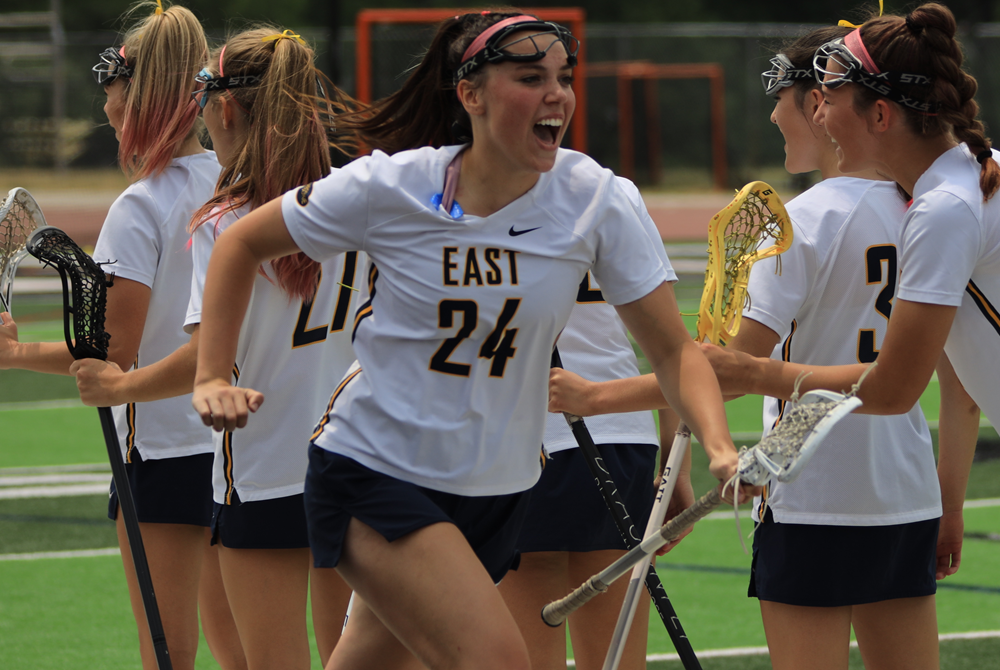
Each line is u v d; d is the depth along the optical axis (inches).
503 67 377.1
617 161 4210.1
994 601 831.1
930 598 493.7
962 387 521.3
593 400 470.6
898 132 439.8
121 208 556.7
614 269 407.8
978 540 985.5
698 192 4205.2
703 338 454.3
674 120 4254.4
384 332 398.9
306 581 521.7
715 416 392.2
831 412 342.3
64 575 889.5
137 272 552.4
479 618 369.4
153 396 486.0
